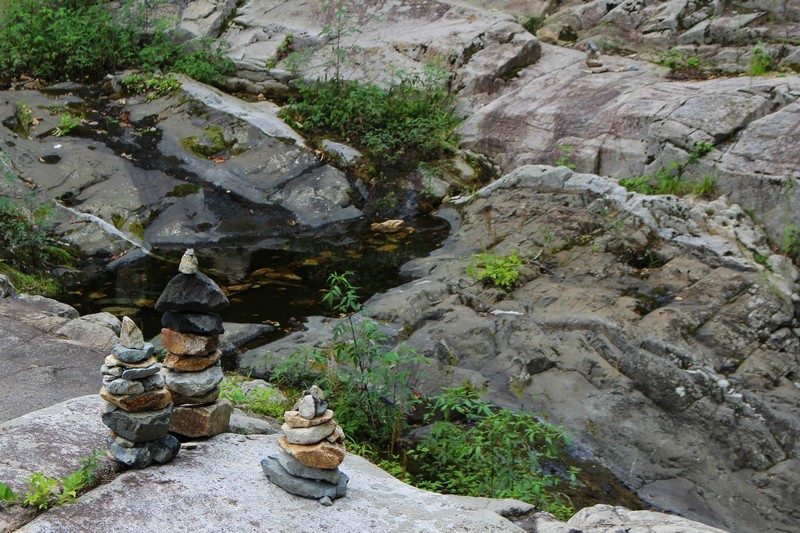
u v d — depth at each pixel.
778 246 9.11
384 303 8.38
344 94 12.27
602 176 10.73
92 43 13.12
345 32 13.54
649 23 12.98
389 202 11.09
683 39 12.56
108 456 4.19
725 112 10.20
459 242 9.88
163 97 12.34
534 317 8.09
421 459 6.31
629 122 10.69
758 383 7.32
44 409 4.66
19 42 12.83
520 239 9.45
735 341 7.72
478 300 8.41
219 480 4.11
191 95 12.21
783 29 11.95
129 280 9.28
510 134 11.57
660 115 10.47
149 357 4.16
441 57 12.80
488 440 6.13
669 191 9.91
